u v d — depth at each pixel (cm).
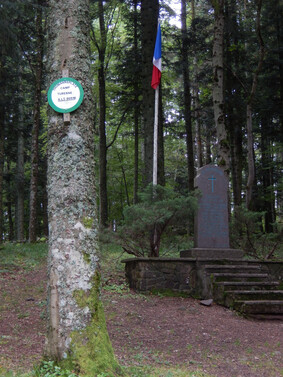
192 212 1027
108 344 398
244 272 1005
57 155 423
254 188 2405
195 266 1015
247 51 2281
